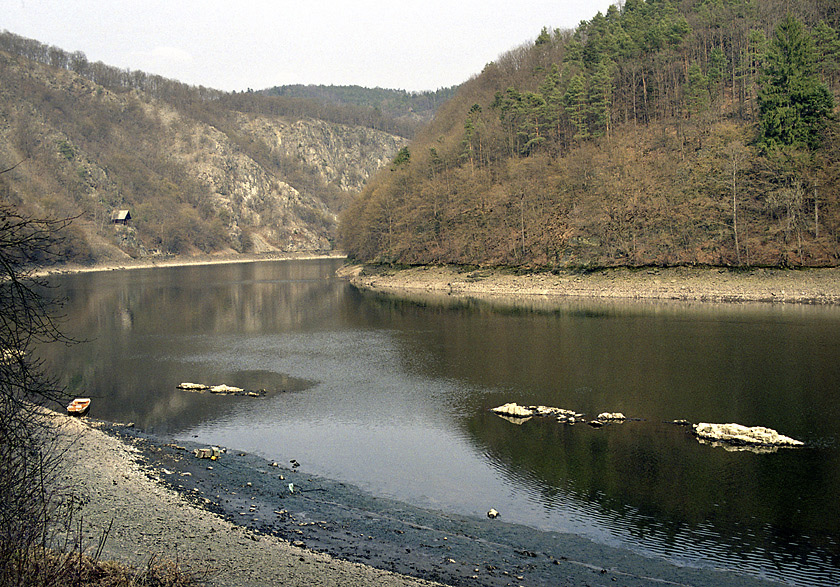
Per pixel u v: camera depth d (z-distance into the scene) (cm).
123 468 3256
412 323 8225
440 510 2855
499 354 6134
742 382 4772
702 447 3544
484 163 15525
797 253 9606
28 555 1714
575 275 11094
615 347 6191
